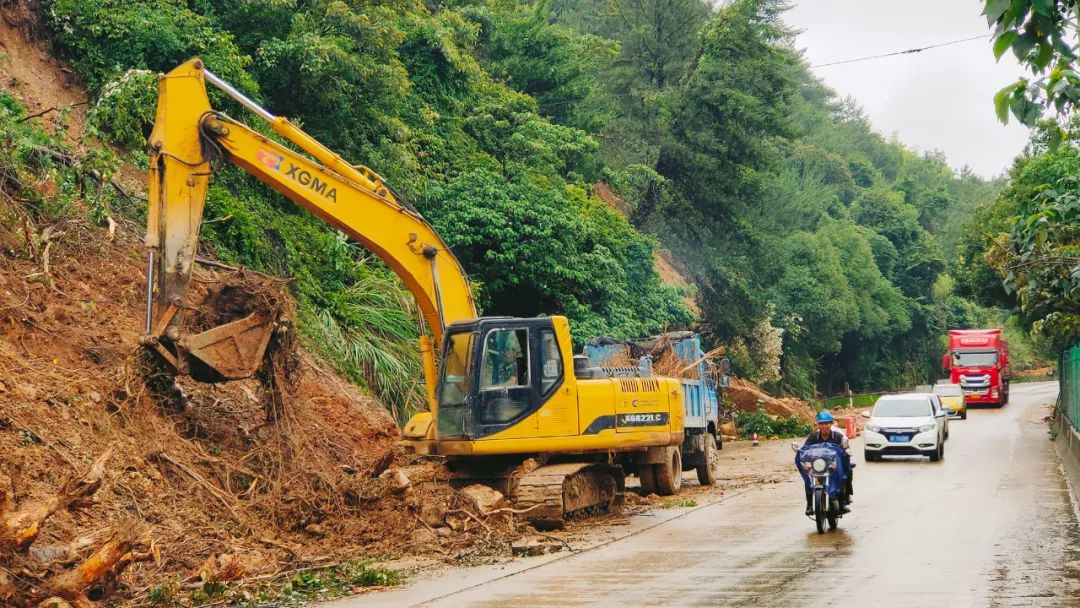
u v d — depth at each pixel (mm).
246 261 21141
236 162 14961
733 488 21875
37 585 9812
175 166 14336
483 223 29141
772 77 46188
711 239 46469
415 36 33906
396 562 13312
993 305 48188
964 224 50469
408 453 18500
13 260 16031
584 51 45812
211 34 22828
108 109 18391
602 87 48438
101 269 17516
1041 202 14492
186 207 14359
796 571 11750
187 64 14570
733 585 10977
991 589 10414
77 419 13414
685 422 21531
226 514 13617
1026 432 38125
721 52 45906
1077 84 6508
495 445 16062
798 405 48062
